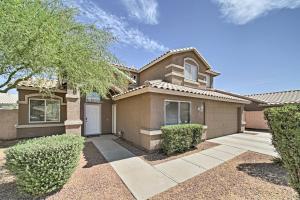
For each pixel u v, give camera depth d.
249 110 20.16
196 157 7.35
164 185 4.60
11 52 4.33
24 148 3.74
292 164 3.02
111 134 14.23
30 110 11.77
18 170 3.63
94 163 6.52
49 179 3.86
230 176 5.12
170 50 12.34
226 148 9.05
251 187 4.31
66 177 4.23
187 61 13.52
